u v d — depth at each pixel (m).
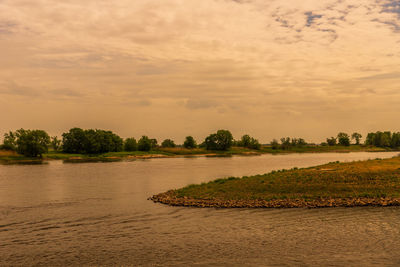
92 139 185.62
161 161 145.75
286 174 51.28
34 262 21.67
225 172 83.69
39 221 31.84
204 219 31.69
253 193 42.31
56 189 54.62
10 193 50.28
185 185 57.94
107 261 21.83
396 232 26.70
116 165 119.12
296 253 22.81
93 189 54.09
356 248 23.47
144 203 40.09
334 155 196.38
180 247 24.25
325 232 27.09
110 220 31.92
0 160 149.25
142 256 22.61
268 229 28.22
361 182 44.59
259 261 21.62
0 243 25.27
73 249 23.95
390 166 53.84
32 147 157.50
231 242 25.12
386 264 20.84
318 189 42.69
